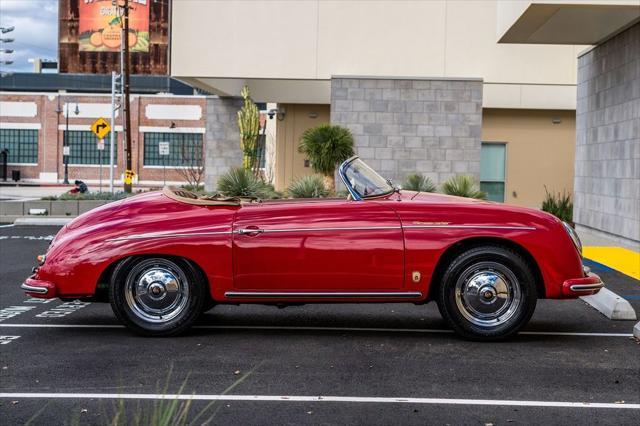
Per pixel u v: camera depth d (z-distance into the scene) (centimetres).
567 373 562
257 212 667
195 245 659
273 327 729
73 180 5250
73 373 560
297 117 2628
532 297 648
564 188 2452
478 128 1967
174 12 2075
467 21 2069
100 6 5138
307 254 655
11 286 988
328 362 593
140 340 669
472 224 648
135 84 6178
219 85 2320
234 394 509
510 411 474
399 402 491
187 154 4775
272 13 2073
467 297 651
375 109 1977
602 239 1497
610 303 784
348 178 685
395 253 651
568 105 2342
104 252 664
